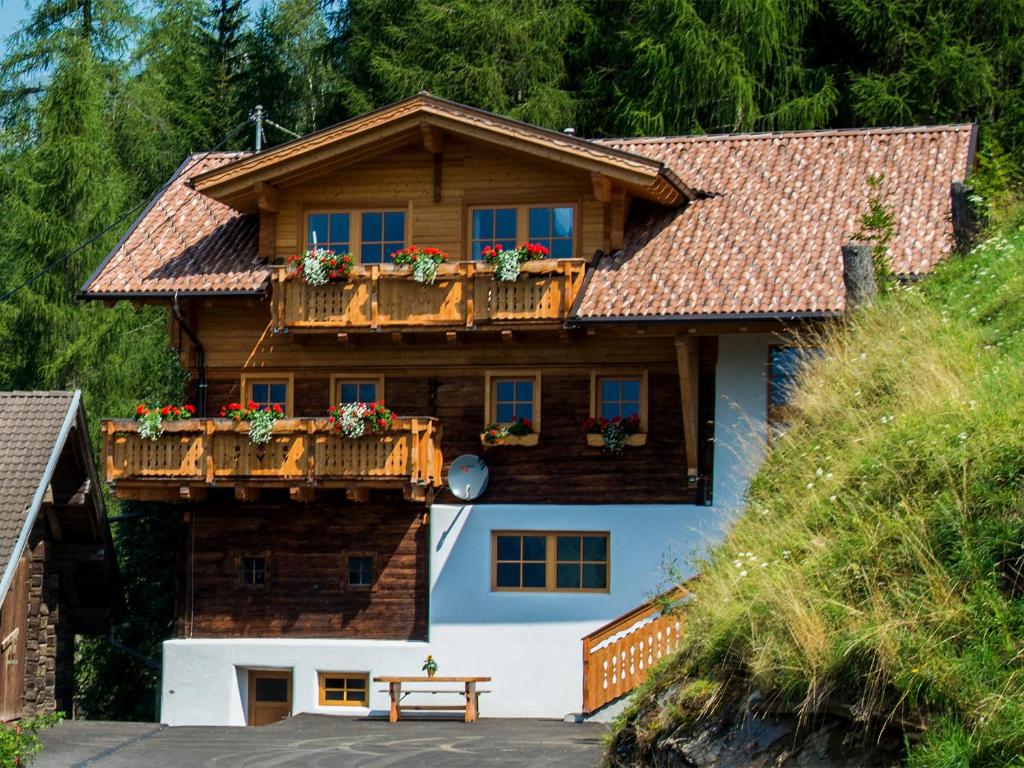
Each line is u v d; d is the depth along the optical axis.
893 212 27.16
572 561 28.06
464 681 26.80
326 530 29.16
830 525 15.24
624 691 25.09
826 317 25.45
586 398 28.20
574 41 42.06
